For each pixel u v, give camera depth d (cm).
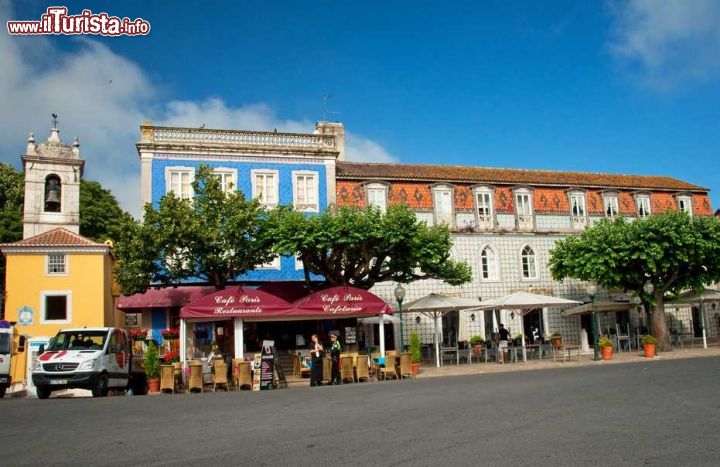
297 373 2222
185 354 1911
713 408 1033
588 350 3114
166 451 778
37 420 1086
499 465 667
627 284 2973
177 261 2211
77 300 2703
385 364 2039
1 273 3178
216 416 1090
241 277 2662
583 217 3422
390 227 2222
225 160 2730
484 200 3256
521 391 1364
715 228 2784
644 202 3541
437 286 3114
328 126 3522
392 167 3294
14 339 2033
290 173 2816
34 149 2930
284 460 713
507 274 3247
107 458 744
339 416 1050
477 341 2972
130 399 1468
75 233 2906
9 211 3709
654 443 761
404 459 703
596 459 684
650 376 1611
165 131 2684
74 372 1644
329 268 2338
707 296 3105
